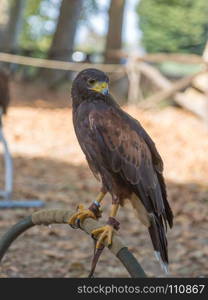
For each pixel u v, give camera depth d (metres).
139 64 27.58
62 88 30.95
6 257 10.27
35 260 10.25
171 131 23.41
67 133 22.34
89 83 5.84
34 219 5.68
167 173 17.75
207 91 25.45
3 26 31.77
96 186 15.54
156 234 5.57
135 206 5.73
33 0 43.56
